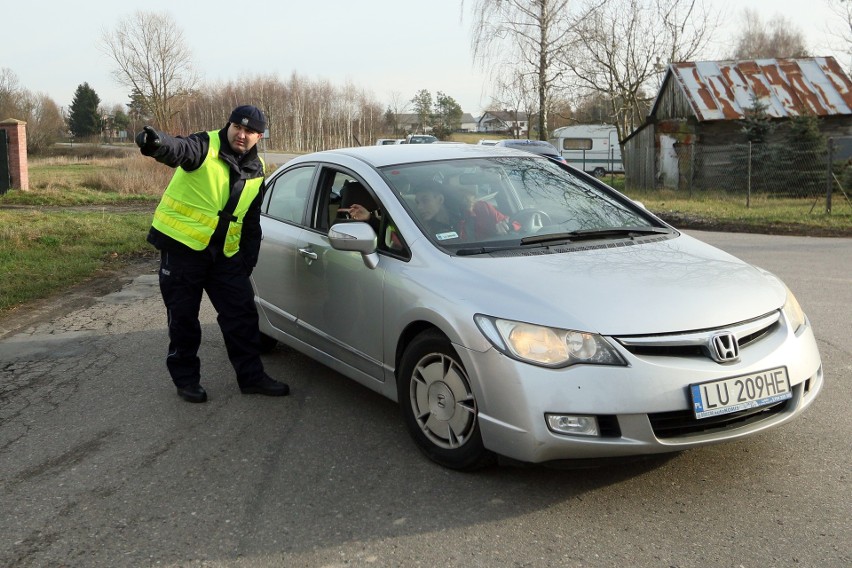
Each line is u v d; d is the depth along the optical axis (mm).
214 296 4836
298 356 5785
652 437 3205
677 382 3211
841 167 20469
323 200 4957
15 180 21016
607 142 38250
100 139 98875
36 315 7273
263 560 2971
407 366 3896
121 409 4711
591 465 3311
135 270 9914
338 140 84000
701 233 14344
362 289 4266
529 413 3246
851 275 8852
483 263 3793
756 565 2852
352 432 4270
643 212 4777
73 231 12250
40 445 4164
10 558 3014
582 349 3232
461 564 2910
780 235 13922
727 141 24703
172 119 53219
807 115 21922
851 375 5043
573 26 33156
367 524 3234
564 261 3820
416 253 4004
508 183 4703
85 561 2986
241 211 4656
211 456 3977
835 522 3150
